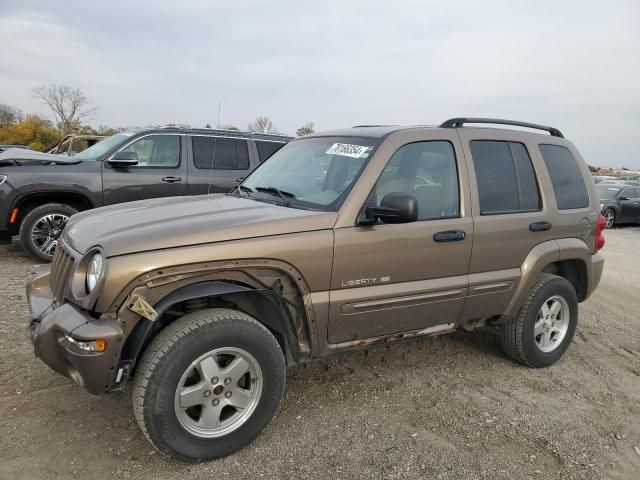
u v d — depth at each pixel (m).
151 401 2.70
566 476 3.03
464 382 4.13
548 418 3.66
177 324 2.82
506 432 3.44
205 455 2.90
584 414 3.76
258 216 3.19
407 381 4.08
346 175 3.54
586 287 4.77
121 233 2.86
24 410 3.33
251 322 2.97
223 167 8.34
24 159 7.23
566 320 4.57
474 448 3.24
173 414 2.76
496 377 4.26
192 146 8.18
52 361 2.80
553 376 4.39
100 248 2.77
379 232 3.38
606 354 5.05
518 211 4.15
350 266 3.29
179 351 2.73
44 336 2.79
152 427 2.72
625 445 3.40
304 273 3.14
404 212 3.13
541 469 3.08
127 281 2.66
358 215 3.34
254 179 4.34
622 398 4.08
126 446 3.05
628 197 19.41
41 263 7.30
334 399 3.73
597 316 6.37
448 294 3.73
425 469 3.00
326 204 3.41
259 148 8.66
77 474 2.78
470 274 3.87
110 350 2.61
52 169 7.26
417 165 3.69
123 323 2.70
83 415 3.33
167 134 8.08
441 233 3.65
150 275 2.72
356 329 3.44
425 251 3.59
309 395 3.77
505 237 4.00
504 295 4.08
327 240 3.19
